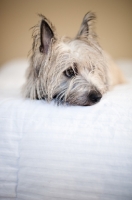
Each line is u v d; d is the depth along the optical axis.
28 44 4.45
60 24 4.25
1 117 1.16
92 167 1.00
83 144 1.03
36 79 1.54
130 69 3.48
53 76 1.49
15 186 1.05
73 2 4.14
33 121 1.13
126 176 0.97
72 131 1.07
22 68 3.61
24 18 4.31
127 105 1.16
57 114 1.15
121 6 4.06
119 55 4.34
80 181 1.00
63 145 1.04
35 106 1.24
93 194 0.99
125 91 1.50
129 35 4.20
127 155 0.99
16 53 4.53
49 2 4.18
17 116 1.16
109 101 1.24
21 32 4.40
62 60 1.51
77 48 1.58
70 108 1.21
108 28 4.21
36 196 1.04
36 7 4.23
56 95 1.52
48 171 1.03
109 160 0.99
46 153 1.04
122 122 1.07
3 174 1.06
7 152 1.08
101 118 1.10
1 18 4.33
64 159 1.02
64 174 1.01
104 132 1.05
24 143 1.08
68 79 1.53
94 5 4.11
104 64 1.74
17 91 1.89
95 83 1.50
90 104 1.29
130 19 4.11
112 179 0.97
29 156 1.05
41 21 1.37
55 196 1.02
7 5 4.25
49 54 1.47
